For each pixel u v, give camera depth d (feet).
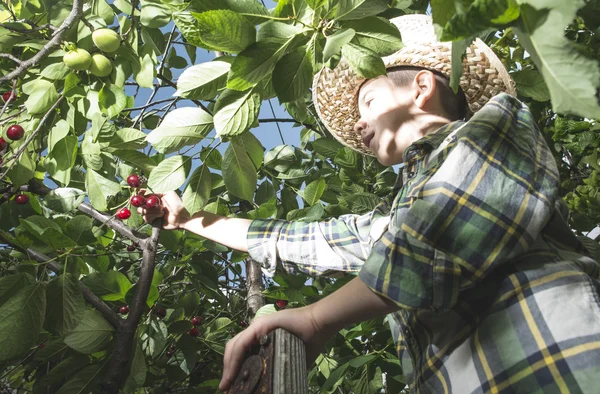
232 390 3.66
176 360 8.93
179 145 5.93
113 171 7.44
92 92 7.24
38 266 6.96
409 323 4.34
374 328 8.23
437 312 3.79
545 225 4.20
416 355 4.25
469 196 3.79
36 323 6.18
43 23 7.90
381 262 3.79
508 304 3.71
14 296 6.21
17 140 7.46
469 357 3.76
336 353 9.40
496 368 3.60
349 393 9.78
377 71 4.31
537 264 3.81
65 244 6.86
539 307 3.61
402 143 5.48
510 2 1.74
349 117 6.62
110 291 7.54
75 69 7.04
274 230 6.48
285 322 3.90
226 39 4.18
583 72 1.59
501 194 3.80
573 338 3.47
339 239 6.25
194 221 6.82
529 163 3.97
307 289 8.66
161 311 8.75
